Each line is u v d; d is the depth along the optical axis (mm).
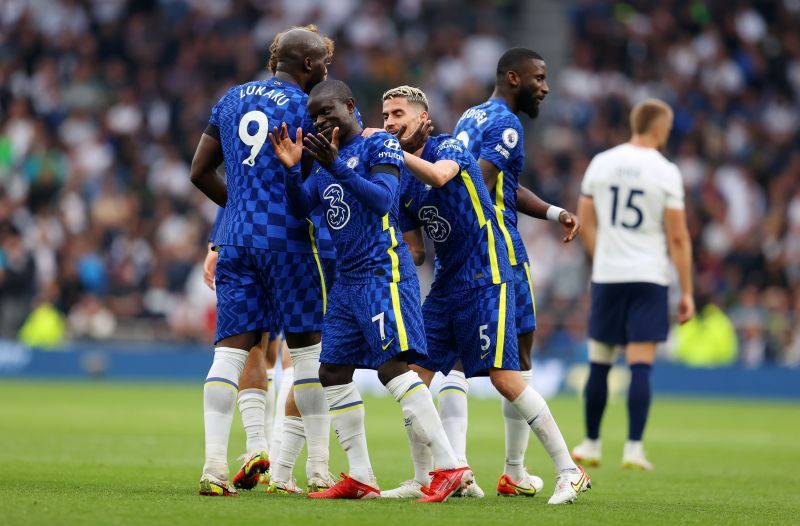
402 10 92188
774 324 70438
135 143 83312
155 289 73625
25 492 18625
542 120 92062
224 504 17078
